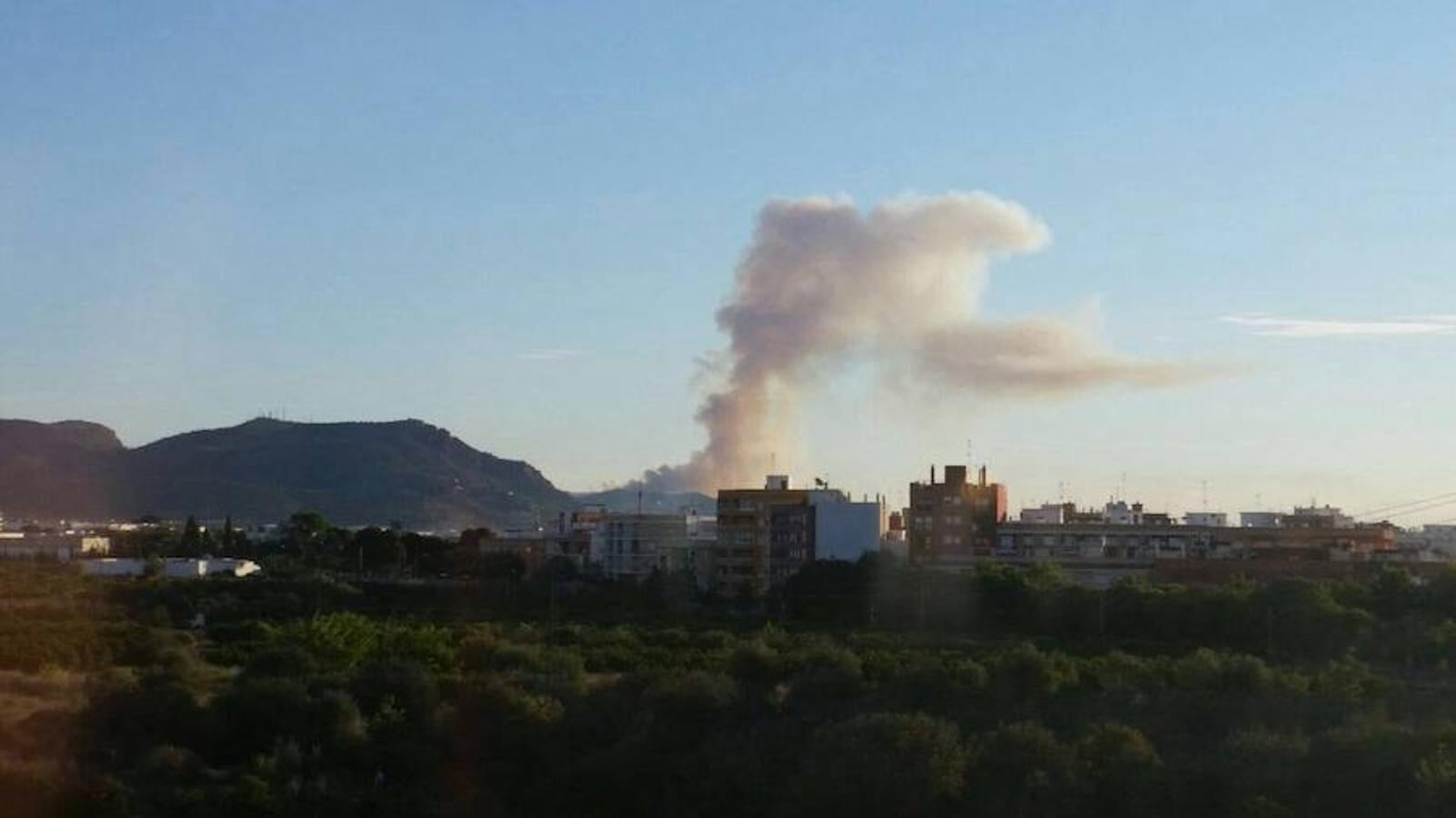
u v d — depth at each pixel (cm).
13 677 7319
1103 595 10819
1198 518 19288
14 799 5328
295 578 13725
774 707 6812
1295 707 6644
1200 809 5422
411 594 13450
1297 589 9738
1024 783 5581
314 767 6012
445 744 6356
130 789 5553
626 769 6003
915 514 16362
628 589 14350
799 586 12925
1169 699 6850
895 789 5503
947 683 7038
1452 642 8681
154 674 6969
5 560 15362
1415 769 5341
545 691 6900
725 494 15888
